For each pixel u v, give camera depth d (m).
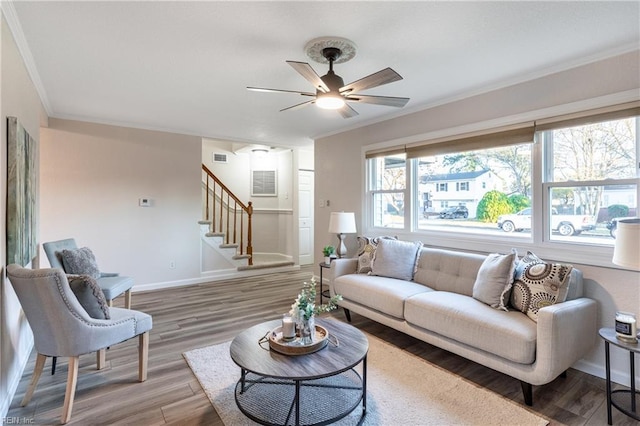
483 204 3.49
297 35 2.36
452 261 3.27
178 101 3.82
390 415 2.06
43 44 2.48
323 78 2.51
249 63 2.81
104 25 2.23
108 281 3.45
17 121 2.25
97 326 2.14
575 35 2.34
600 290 2.58
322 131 5.32
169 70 2.96
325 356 1.98
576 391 2.35
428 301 2.78
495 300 2.62
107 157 4.74
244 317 3.88
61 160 4.45
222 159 7.29
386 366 2.69
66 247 3.46
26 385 2.41
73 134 4.51
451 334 2.55
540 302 2.39
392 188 4.49
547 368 2.07
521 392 2.33
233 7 2.03
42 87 3.33
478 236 3.45
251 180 7.59
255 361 1.91
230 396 2.25
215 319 3.81
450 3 1.98
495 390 2.36
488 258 2.90
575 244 2.74
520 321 2.33
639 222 2.00
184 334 3.35
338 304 3.74
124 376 2.53
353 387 2.35
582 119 2.68
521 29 2.27
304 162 7.33
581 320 2.34
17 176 2.26
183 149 5.36
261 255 7.54
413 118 4.08
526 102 3.04
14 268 2.06
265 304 4.40
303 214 7.33
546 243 2.92
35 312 2.05
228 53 2.63
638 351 1.90
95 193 4.66
